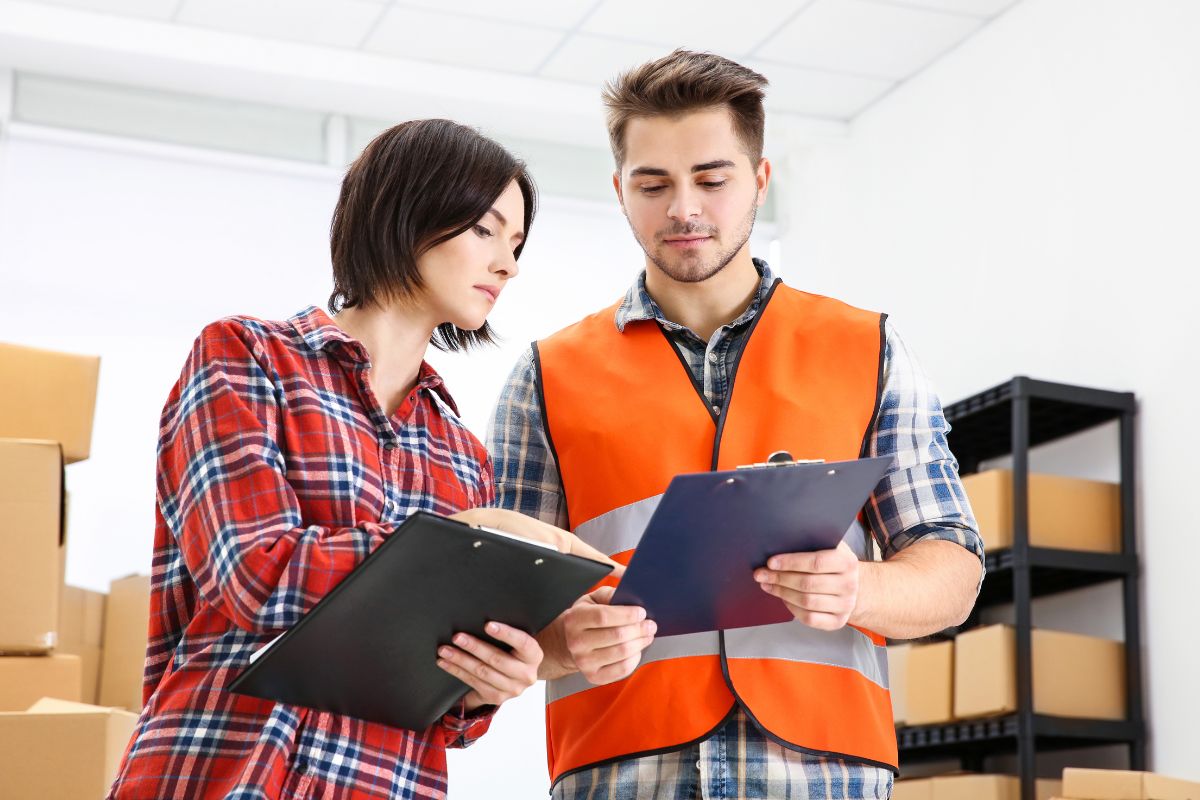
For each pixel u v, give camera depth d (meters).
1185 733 3.55
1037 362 4.23
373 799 1.23
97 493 4.63
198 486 1.21
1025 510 3.69
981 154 4.61
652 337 1.70
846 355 1.65
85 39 4.55
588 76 5.05
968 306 4.58
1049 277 4.23
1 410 2.35
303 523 1.24
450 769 4.67
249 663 1.13
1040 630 3.65
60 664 2.19
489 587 1.13
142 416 4.76
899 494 1.62
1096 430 3.98
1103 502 3.82
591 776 1.55
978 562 1.58
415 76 4.92
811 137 5.34
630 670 1.34
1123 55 4.04
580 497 1.64
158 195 4.90
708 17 4.62
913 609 1.48
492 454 1.73
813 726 1.50
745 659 1.52
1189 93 3.79
